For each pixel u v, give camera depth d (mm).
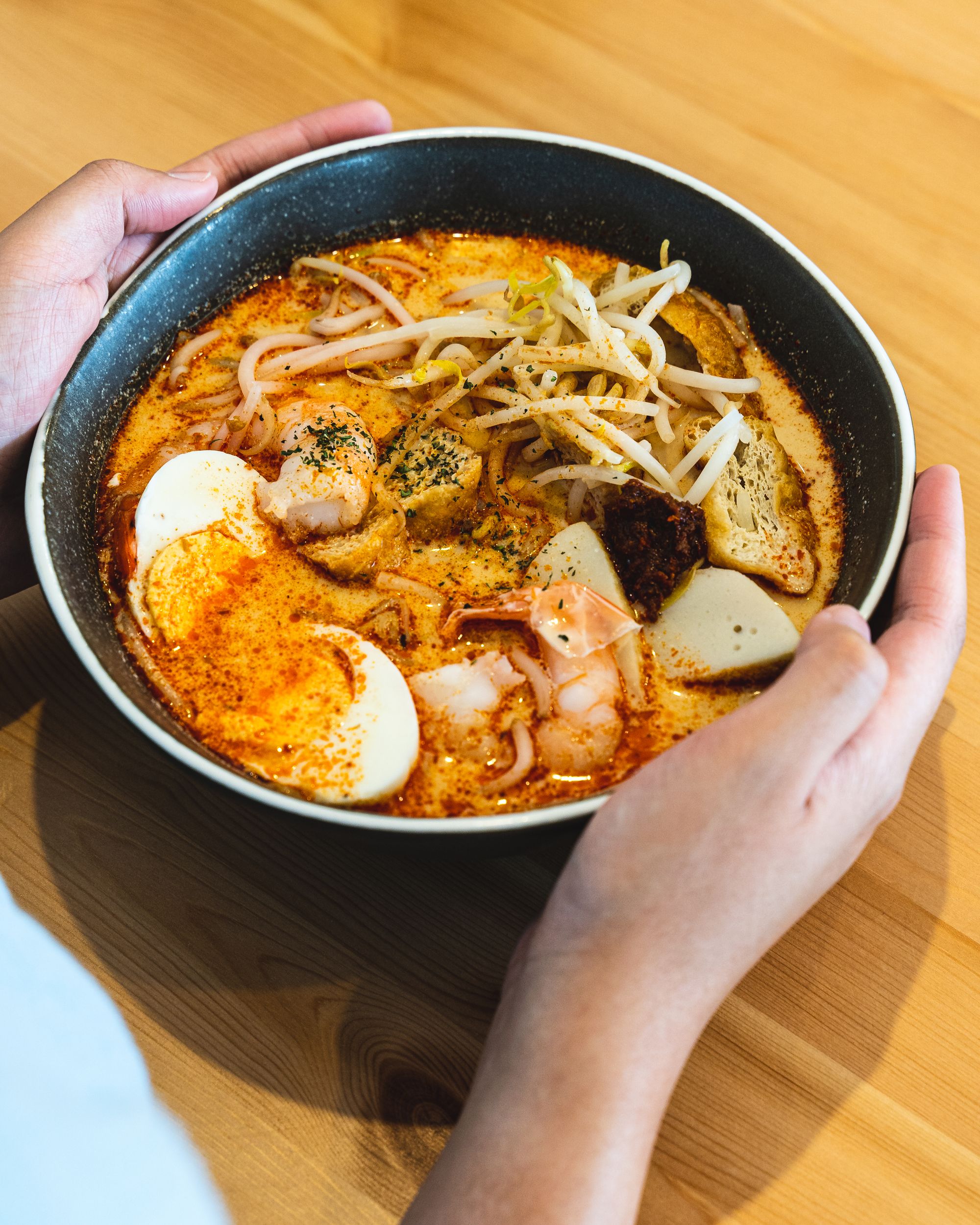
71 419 410
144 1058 368
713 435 428
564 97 546
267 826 398
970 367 485
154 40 548
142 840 395
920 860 399
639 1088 322
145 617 399
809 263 443
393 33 559
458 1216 314
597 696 391
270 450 442
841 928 389
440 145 468
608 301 454
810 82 558
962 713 423
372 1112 363
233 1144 359
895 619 378
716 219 457
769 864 331
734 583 410
